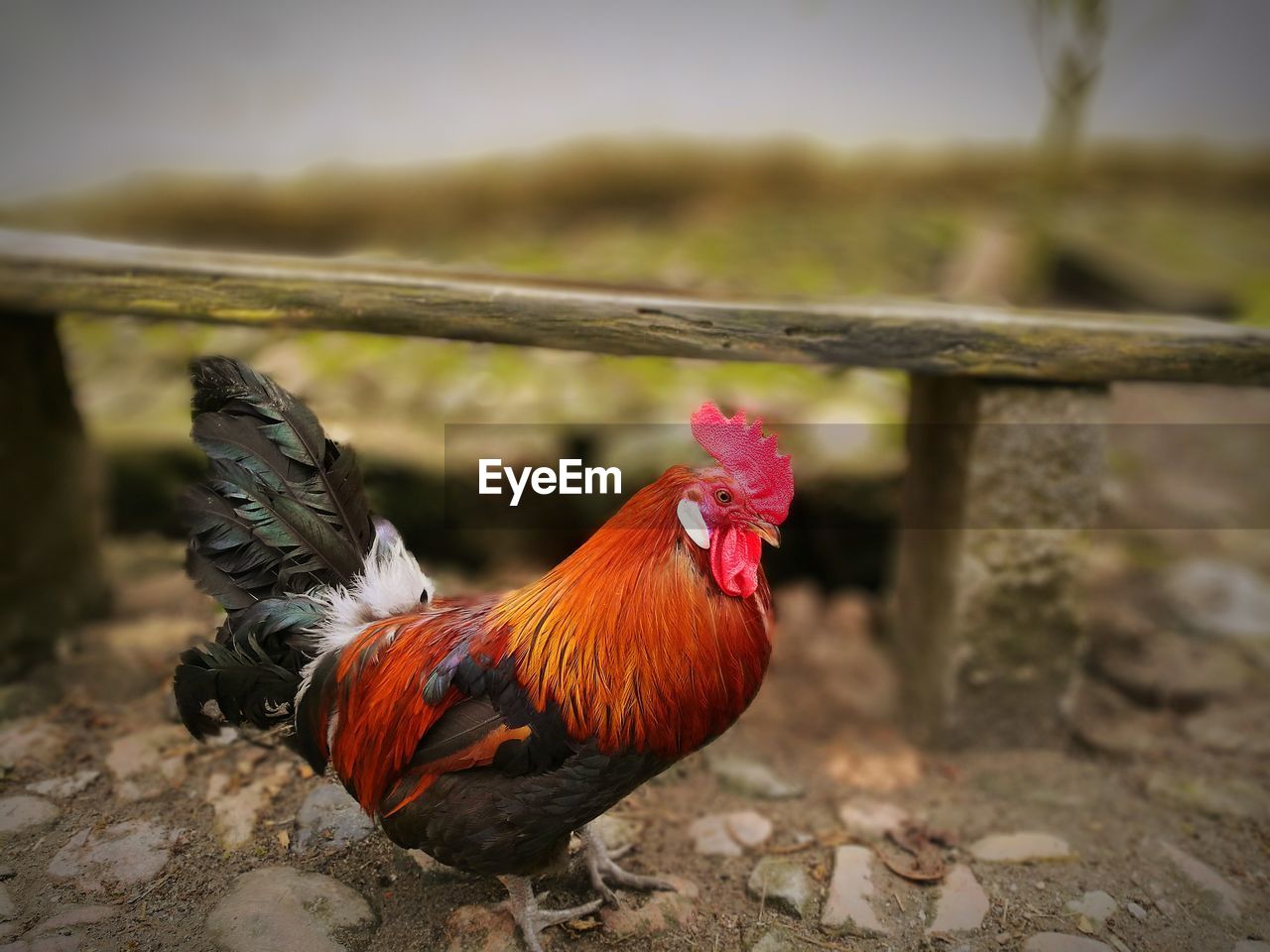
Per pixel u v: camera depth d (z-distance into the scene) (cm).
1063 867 71
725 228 190
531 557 120
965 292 162
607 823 74
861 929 65
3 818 68
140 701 84
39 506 89
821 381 138
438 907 64
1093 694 102
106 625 97
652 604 55
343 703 58
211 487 61
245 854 67
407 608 62
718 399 127
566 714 54
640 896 67
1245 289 181
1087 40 162
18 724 80
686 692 55
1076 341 76
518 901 61
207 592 60
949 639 87
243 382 61
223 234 169
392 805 57
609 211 195
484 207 186
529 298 70
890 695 104
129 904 61
